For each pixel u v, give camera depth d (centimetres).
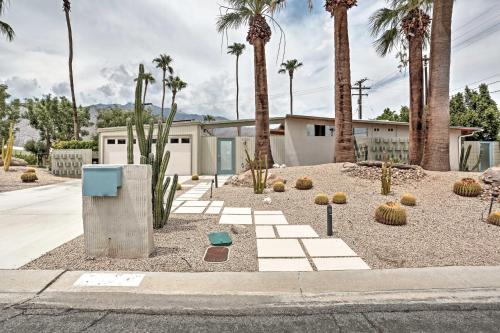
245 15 1333
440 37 970
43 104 3006
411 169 980
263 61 1337
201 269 351
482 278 327
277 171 1141
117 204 379
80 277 326
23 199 881
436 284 314
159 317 256
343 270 351
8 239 468
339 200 763
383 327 242
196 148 1738
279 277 331
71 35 1983
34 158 2383
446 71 976
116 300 284
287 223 583
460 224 557
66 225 562
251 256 397
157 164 528
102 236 381
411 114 1231
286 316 259
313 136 1712
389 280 323
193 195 946
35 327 240
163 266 357
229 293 296
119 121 3525
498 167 827
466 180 784
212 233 486
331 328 240
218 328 240
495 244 443
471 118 2223
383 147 1716
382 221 569
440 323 248
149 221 391
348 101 1114
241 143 1822
